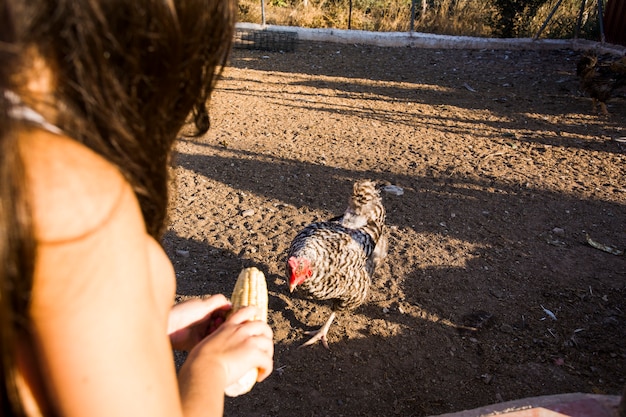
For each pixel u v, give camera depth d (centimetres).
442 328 392
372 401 333
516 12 1309
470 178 621
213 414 81
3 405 58
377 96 928
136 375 58
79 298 54
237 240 488
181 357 354
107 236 56
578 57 1183
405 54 1220
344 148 698
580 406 187
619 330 391
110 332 56
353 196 392
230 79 991
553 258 475
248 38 1269
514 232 514
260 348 98
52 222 53
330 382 346
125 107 64
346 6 1503
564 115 842
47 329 54
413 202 565
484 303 418
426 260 468
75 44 59
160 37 63
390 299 421
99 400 56
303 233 364
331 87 973
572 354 370
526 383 347
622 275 452
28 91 57
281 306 413
